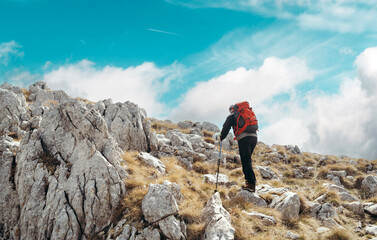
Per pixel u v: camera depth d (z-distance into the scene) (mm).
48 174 9016
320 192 11703
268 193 10531
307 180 15875
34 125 15141
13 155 10055
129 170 10047
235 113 10227
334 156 23922
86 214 8180
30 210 8406
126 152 11789
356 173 16453
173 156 14148
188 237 7500
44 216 8188
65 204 8273
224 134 10109
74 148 9711
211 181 11328
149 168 10766
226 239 6980
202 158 15258
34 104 22875
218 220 7586
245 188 10133
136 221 7785
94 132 9953
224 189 10547
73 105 10352
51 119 10312
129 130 13891
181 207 8406
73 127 10016
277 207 9281
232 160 17016
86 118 10078
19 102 16422
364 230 8656
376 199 11289
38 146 9594
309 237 7883
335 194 11141
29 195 8711
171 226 7426
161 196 7965
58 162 9367
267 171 15422
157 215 7629
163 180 9742
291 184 14953
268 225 8297
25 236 8234
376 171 17906
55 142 9844
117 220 8148
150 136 14641
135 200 8398
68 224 7949
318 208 9531
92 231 8023
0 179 9406
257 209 9125
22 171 9078
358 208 10016
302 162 19969
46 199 8555
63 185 8664
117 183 8844
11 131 14820
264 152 21422
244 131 10078
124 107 14859
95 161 9023
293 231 8195
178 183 10164
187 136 19297
